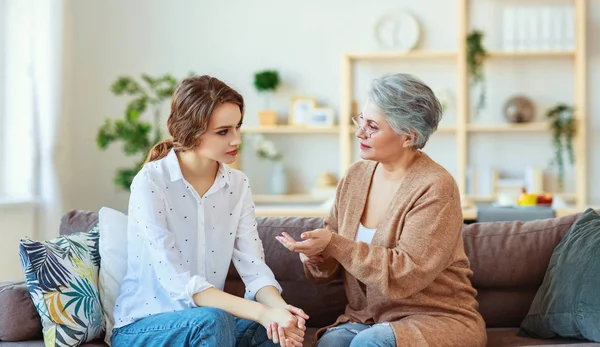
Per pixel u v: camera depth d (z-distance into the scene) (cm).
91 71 563
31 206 463
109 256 228
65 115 489
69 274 215
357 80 561
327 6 561
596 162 546
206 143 207
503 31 540
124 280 219
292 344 192
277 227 261
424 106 212
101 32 564
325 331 224
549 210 432
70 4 555
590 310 212
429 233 205
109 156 559
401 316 211
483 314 250
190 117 203
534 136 552
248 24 565
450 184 212
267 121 549
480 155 556
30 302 213
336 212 238
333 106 563
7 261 442
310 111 556
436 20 555
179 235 214
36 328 213
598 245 223
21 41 461
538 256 246
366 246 207
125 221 238
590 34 544
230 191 222
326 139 566
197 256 215
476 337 207
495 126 533
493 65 554
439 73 556
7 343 210
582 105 530
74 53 560
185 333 193
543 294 233
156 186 211
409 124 211
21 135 461
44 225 473
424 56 541
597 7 543
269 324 194
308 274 237
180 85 208
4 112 455
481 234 254
